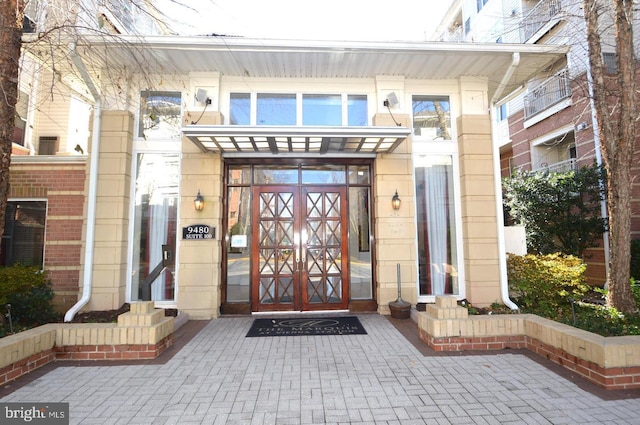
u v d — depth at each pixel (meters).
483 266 6.14
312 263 6.32
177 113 6.26
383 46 5.40
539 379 3.29
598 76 5.40
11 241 6.48
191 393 3.06
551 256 6.19
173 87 6.20
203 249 5.88
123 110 5.97
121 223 5.81
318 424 2.56
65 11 4.60
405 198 6.23
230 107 6.30
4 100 3.55
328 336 4.77
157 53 5.44
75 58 5.09
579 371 3.36
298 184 6.43
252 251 6.27
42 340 3.68
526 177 9.41
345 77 6.38
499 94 6.20
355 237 6.46
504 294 6.02
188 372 3.53
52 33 4.46
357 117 6.45
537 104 11.40
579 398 2.90
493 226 6.23
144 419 2.62
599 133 5.44
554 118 10.66
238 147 5.84
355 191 6.55
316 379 3.35
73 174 6.26
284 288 6.25
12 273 5.13
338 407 2.81
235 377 3.40
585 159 9.39
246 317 5.88
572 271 5.52
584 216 8.34
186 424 2.56
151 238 6.09
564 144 11.12
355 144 5.85
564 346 3.56
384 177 6.25
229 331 5.03
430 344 4.24
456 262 6.39
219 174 6.02
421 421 2.58
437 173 6.56
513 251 6.30
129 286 5.95
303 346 4.35
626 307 4.93
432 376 3.39
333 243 6.39
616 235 5.12
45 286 5.56
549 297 5.76
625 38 5.19
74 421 2.59
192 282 5.81
